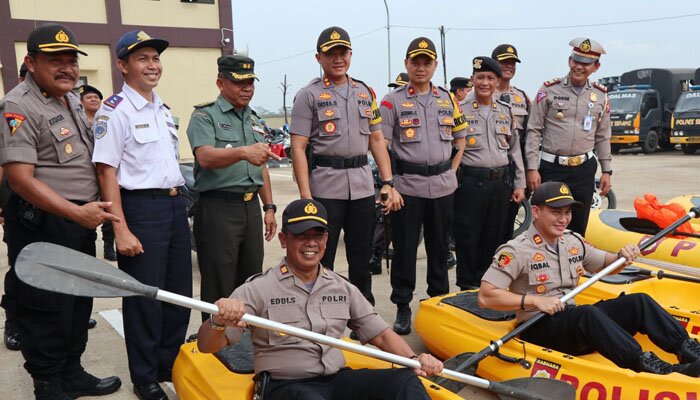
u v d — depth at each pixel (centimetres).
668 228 386
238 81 354
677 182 1284
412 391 251
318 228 262
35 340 311
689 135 1889
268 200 391
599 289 406
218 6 1773
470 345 357
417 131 438
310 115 400
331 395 269
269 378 270
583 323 321
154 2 1684
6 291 407
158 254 327
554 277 347
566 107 501
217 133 356
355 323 286
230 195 355
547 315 338
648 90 2036
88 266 240
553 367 314
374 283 588
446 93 454
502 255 344
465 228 482
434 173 439
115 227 311
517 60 547
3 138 293
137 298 328
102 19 1627
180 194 341
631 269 427
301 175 398
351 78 412
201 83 1784
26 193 295
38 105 301
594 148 535
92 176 320
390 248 615
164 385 368
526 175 524
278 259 679
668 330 320
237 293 271
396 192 420
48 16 1560
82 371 352
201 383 297
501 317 369
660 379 285
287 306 271
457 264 497
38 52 295
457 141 460
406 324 452
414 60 434
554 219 340
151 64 323
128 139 318
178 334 356
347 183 402
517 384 296
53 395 324
